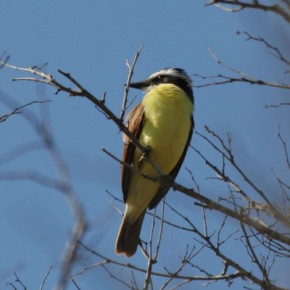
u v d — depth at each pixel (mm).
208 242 10461
